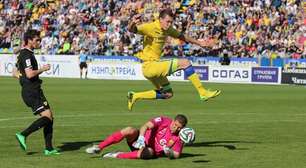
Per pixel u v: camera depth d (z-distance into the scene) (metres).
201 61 111.81
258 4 121.44
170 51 115.19
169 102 63.91
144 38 30.22
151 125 26.81
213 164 26.08
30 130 28.33
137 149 27.44
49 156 27.92
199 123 43.75
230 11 122.19
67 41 129.38
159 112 52.78
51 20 135.12
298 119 47.38
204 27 120.69
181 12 125.44
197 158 27.62
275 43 112.06
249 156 28.47
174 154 26.70
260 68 103.38
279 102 64.88
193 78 29.64
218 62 109.88
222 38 117.38
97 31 128.62
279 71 101.69
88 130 38.69
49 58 119.31
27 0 141.88
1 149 30.02
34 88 28.58
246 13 120.38
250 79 104.38
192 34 120.25
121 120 45.47
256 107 58.72
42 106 28.53
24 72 28.59
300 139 35.19
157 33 29.66
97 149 26.89
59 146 31.53
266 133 38.09
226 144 32.72
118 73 113.19
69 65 117.31
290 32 113.75
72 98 66.56
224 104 61.91
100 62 116.12
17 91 76.25
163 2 128.25
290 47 110.62
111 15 130.50
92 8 133.50
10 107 54.94
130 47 119.75
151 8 126.88
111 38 124.81
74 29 131.25
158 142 26.97
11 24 138.25
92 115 48.97
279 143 33.34
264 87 91.94
